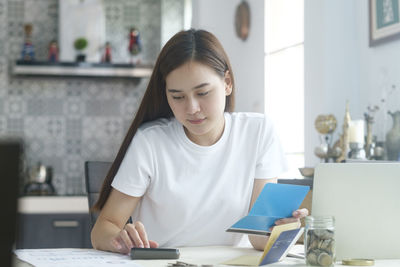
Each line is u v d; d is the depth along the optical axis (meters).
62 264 1.13
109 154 4.95
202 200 1.55
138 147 1.52
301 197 1.21
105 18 5.02
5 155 0.59
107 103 4.97
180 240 1.57
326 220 1.09
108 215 1.50
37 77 4.85
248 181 1.59
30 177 4.46
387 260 1.23
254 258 1.23
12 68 4.82
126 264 1.15
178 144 1.54
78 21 4.79
